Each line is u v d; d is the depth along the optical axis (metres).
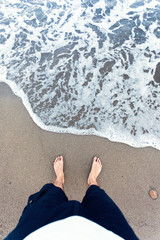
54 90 2.38
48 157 2.08
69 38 2.65
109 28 2.68
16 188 1.99
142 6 2.77
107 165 2.05
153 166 2.03
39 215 1.10
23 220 1.13
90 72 2.46
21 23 2.77
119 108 2.28
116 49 2.56
